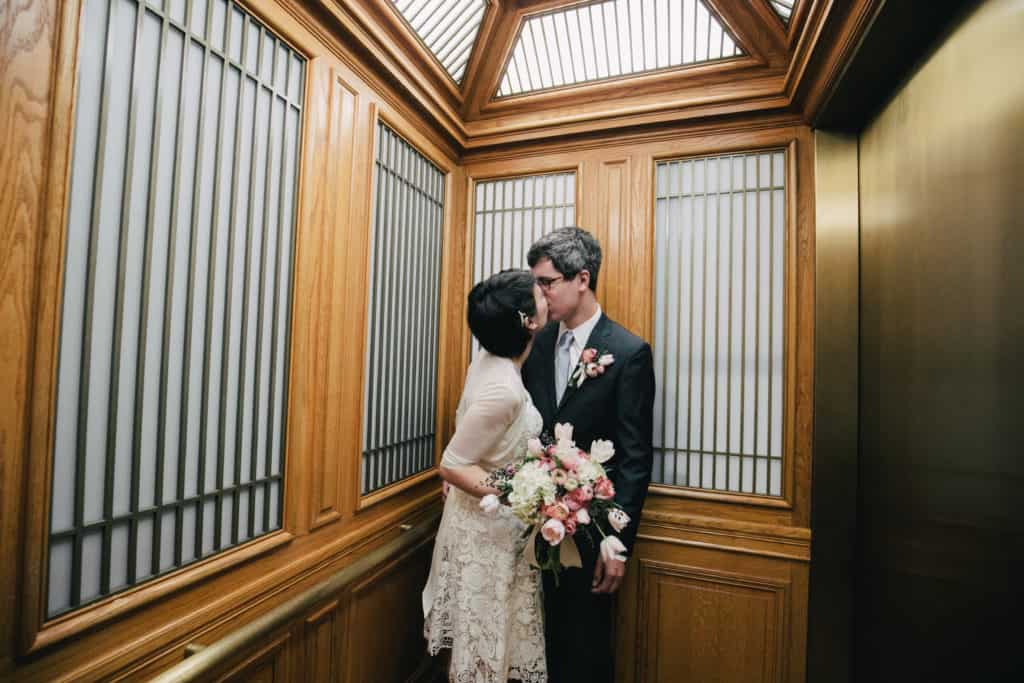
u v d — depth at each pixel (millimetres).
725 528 1771
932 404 1237
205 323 1037
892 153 1435
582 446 1585
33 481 726
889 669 1438
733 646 1755
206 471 1042
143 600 885
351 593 1474
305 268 1286
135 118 885
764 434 1783
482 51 1932
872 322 1568
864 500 1609
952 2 1115
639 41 1806
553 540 1169
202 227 1026
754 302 1807
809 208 1721
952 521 1149
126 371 882
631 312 1899
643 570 1853
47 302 742
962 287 1117
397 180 1728
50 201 742
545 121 1971
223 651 994
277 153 1218
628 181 1920
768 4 1583
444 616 1448
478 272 2176
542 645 1420
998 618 993
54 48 750
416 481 1826
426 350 1951
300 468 1281
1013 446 956
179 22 967
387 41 1510
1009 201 968
